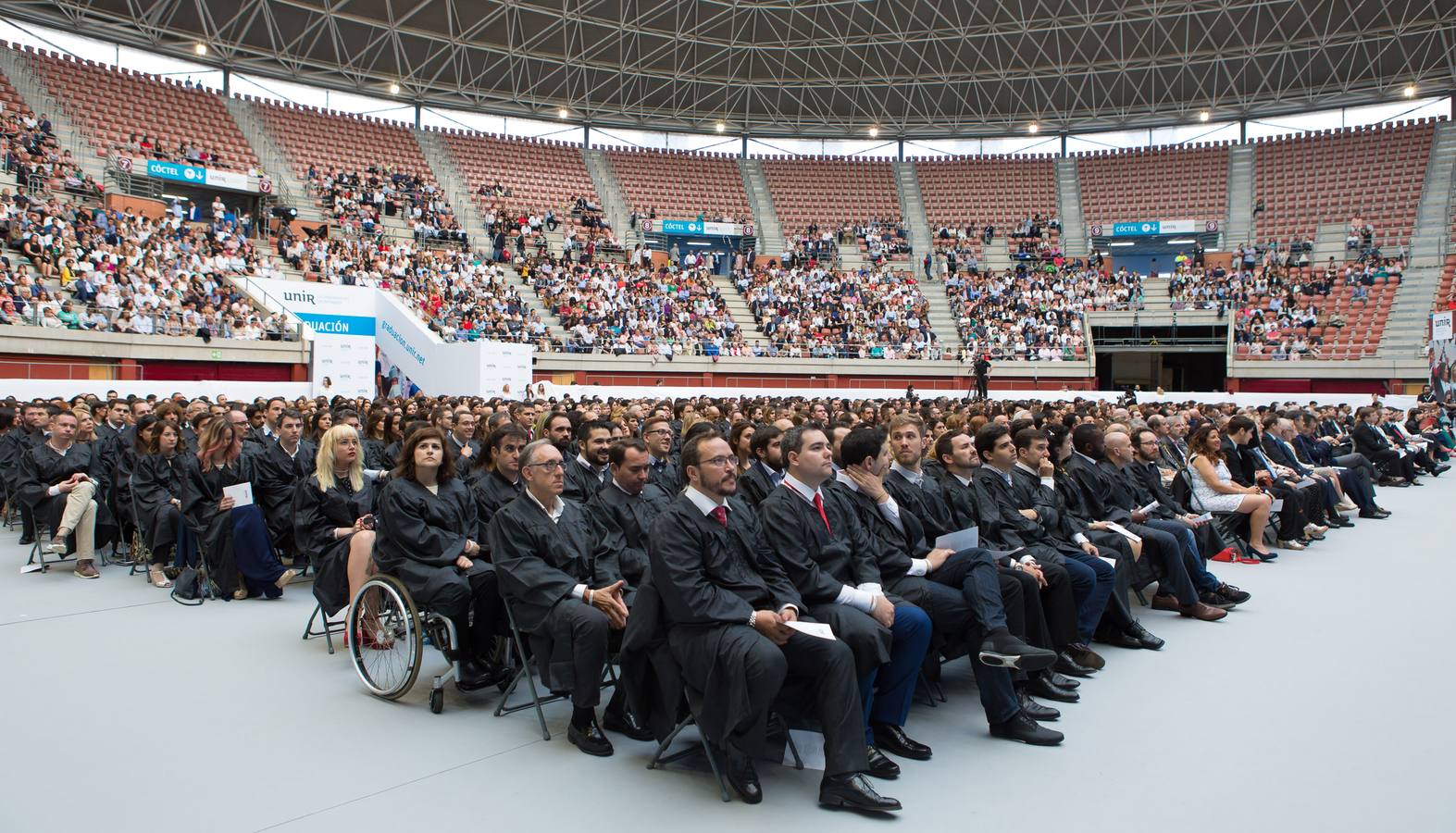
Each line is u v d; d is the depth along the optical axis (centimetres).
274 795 394
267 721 479
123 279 2186
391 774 418
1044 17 3469
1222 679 549
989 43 3647
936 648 511
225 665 566
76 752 435
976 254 3831
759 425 723
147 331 2100
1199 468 943
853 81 3922
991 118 4125
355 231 3038
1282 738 458
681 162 4147
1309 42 3428
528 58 3603
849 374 3203
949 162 4234
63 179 2473
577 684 443
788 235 3972
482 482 613
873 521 520
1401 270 3188
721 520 432
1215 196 3809
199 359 2186
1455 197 3350
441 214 3384
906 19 3538
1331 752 439
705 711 396
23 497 825
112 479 880
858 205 4116
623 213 3869
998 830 366
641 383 2998
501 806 387
